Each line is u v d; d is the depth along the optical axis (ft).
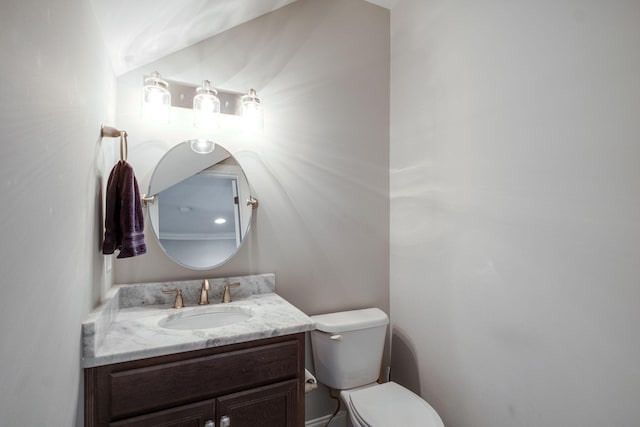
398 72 6.66
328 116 6.24
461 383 5.16
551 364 3.92
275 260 5.74
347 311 6.23
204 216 5.23
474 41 4.99
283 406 4.03
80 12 2.82
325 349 5.42
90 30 3.16
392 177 6.79
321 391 6.03
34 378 1.94
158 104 4.70
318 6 6.20
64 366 2.51
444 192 5.51
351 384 5.46
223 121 5.39
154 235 4.91
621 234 3.29
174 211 5.05
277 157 5.77
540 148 4.04
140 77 4.89
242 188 5.49
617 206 3.32
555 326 3.87
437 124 5.67
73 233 2.71
